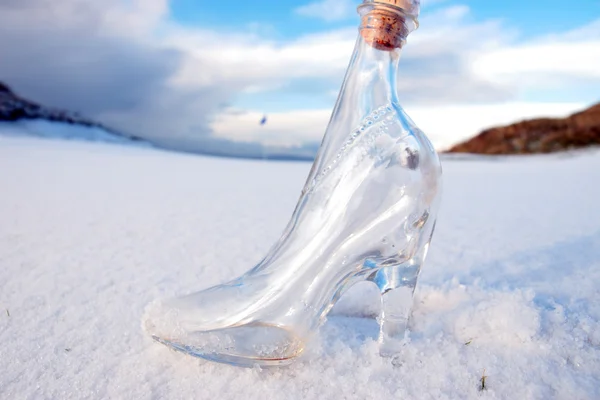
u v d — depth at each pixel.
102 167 1.42
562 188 0.99
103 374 0.20
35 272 0.36
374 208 0.19
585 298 0.28
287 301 0.20
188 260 0.41
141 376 0.20
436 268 0.37
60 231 0.53
